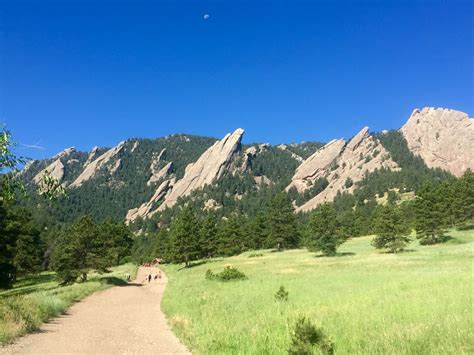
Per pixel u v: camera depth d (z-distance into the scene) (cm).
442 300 1634
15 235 5172
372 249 7962
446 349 954
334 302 1995
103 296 3678
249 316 1931
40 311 2055
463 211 9388
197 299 2830
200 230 10431
